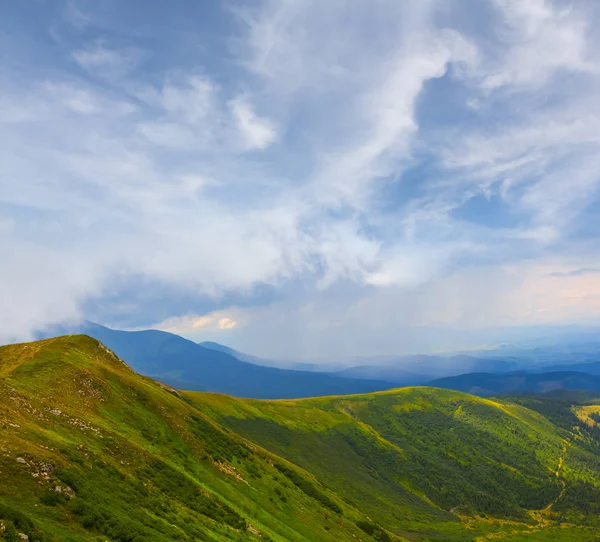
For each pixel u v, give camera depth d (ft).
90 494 128.88
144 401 294.46
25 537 90.48
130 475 173.68
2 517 92.63
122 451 192.65
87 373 273.13
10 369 253.03
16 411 168.25
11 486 109.50
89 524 114.11
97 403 246.47
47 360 272.92
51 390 226.79
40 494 112.98
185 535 144.66
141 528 127.65
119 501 139.95
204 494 211.00
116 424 233.55
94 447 177.06
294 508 313.53
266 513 261.85
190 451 271.69
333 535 305.94
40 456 129.49
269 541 208.13
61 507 114.11
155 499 164.14
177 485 199.52
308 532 278.05
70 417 195.31
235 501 244.22
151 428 263.08
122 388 290.76
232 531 186.39
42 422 171.73
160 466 207.41
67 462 140.87
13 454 122.52
